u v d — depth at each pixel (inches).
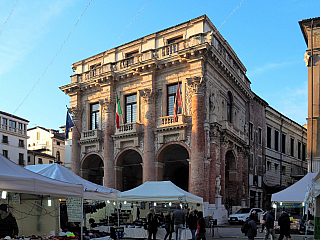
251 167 1523.1
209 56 1144.2
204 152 1101.1
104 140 1341.0
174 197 765.3
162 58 1216.2
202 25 1193.4
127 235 797.9
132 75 1306.6
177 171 1438.2
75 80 1487.5
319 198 693.9
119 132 1291.8
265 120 1724.9
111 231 679.7
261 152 1637.6
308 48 1089.4
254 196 1525.6
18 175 437.1
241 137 1386.6
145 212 1137.4
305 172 2091.5
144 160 1205.7
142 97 1243.8
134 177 1471.5
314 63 1061.8
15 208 636.1
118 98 1266.0
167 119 1177.4
